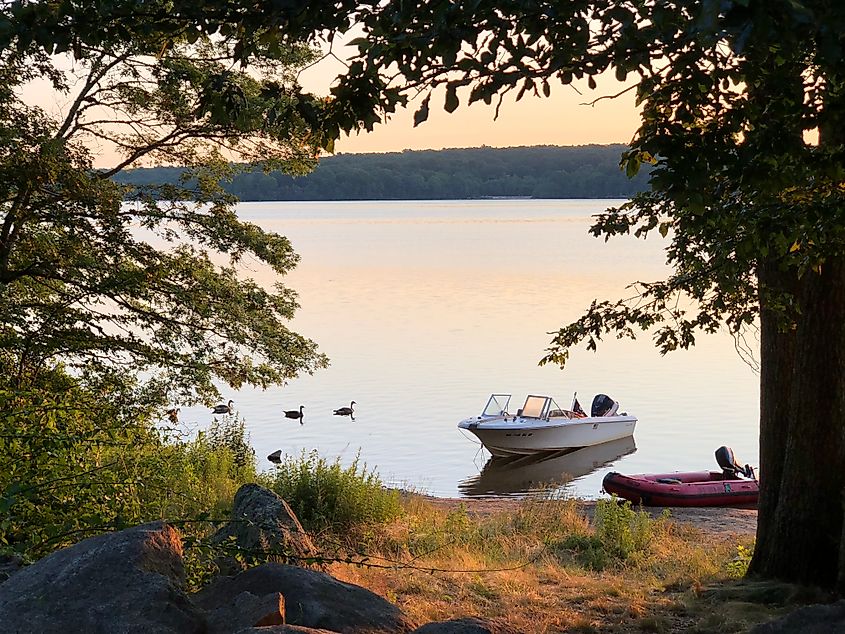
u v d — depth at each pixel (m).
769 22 3.33
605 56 5.02
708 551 15.50
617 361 55.78
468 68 4.89
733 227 8.33
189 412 39.38
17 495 6.71
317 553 9.34
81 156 16.39
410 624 5.83
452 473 30.66
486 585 10.88
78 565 4.85
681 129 5.48
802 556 11.77
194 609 4.80
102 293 17.08
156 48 15.10
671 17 4.30
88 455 8.22
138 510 7.55
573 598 10.69
